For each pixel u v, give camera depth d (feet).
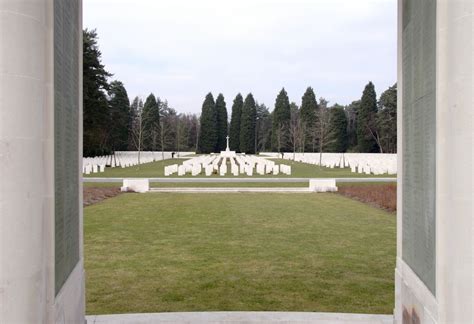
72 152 19.99
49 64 14.79
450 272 14.69
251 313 24.76
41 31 13.87
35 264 13.55
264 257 40.11
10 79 12.87
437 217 15.43
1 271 12.85
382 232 51.90
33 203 13.46
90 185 103.81
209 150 335.67
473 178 13.55
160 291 30.78
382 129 262.47
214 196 86.79
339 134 286.25
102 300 28.94
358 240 47.50
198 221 58.44
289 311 26.53
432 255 16.69
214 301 28.78
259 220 59.47
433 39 16.43
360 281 33.19
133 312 26.84
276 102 314.76
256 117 359.46
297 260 39.17
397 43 23.17
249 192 94.38
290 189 98.22
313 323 23.62
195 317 24.12
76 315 20.22
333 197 86.53
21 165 13.09
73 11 20.30
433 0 16.43
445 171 15.08
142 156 235.61
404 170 22.03
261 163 168.66
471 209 13.61
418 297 18.61
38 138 13.67
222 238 48.03
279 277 34.17
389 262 38.68
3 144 12.81
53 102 14.98
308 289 31.30
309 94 285.84
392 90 258.98
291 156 259.60
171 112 389.60
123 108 261.44
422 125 18.26
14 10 12.92
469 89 13.60
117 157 224.33
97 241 46.50
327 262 38.55
